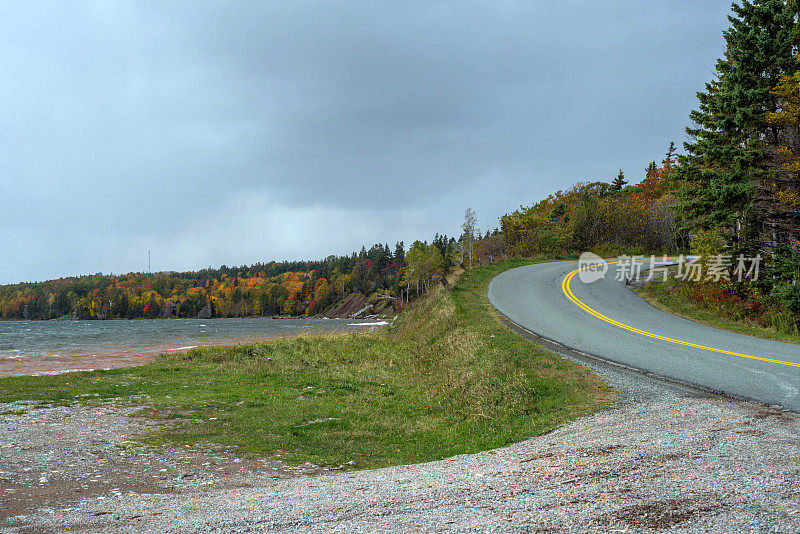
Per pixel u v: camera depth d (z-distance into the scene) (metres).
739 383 10.51
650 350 14.74
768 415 7.88
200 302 187.88
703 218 25.59
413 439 9.88
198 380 16.30
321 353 20.41
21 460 7.69
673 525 3.84
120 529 4.40
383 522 4.28
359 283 180.75
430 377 15.69
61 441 8.98
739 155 21.88
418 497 5.08
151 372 17.86
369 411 12.18
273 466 7.86
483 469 6.32
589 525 3.94
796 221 22.25
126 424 10.60
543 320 20.27
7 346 38.44
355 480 6.28
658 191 63.00
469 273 35.31
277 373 17.38
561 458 6.38
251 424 10.87
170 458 8.15
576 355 14.62
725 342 15.78
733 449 6.04
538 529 3.91
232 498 5.52
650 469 5.46
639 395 10.17
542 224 58.56
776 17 21.56
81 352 32.25
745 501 4.29
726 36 22.86
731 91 22.38
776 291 20.38
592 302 24.48
